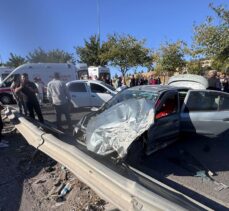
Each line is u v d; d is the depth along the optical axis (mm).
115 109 6203
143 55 31219
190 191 4859
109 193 3643
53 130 7590
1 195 4621
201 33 17500
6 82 18750
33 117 9711
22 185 5004
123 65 31688
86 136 5938
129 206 3309
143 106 6031
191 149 7070
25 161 6230
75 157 4461
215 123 7055
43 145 5793
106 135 5512
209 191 4887
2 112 11977
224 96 7336
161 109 6316
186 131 6863
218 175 5617
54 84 8922
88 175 4086
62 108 9023
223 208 4316
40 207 4215
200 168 5887
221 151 7035
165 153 6730
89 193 4430
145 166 5945
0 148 7246
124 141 5230
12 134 8656
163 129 6195
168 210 2908
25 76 9359
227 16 16188
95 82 13781
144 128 5367
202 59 21125
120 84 21328
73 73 20266
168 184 5113
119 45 31047
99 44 34594
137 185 3340
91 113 6887
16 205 4285
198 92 7066
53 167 5750
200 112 6953
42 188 4863
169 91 6668
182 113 6805
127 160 5379
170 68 24266
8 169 5801
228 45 15922
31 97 9531
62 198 4492
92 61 34688
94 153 5449
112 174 3691
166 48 24422
